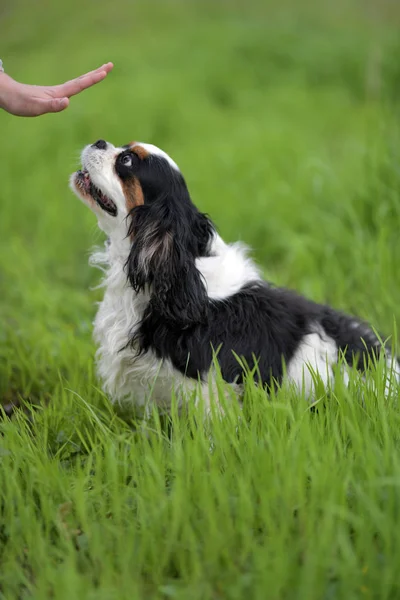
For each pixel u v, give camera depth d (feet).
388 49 47.88
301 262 24.30
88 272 26.14
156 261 14.73
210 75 54.13
